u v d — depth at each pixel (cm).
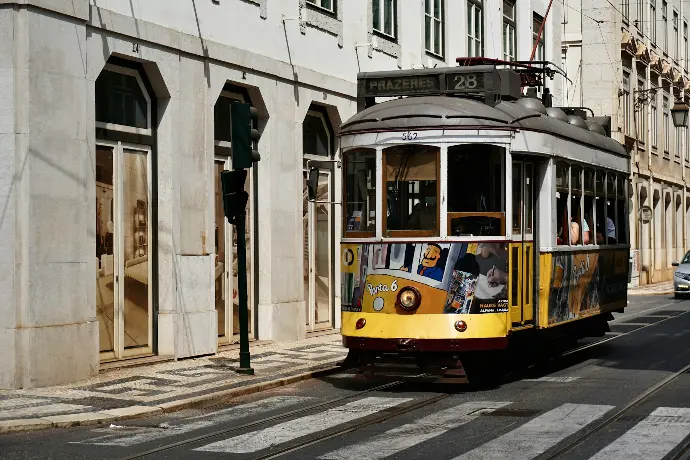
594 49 4394
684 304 3291
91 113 1441
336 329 2170
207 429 1072
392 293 1348
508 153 1374
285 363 1609
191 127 1661
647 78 4878
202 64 1688
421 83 1494
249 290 1870
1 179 1330
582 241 1653
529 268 1454
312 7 2047
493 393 1327
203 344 1678
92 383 1376
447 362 1327
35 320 1330
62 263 1378
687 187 5644
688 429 1040
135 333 1570
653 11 5144
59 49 1378
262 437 1014
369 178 1388
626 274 1980
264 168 1889
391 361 1362
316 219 2109
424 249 1344
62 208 1380
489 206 1359
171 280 1611
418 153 1362
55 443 996
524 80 1764
